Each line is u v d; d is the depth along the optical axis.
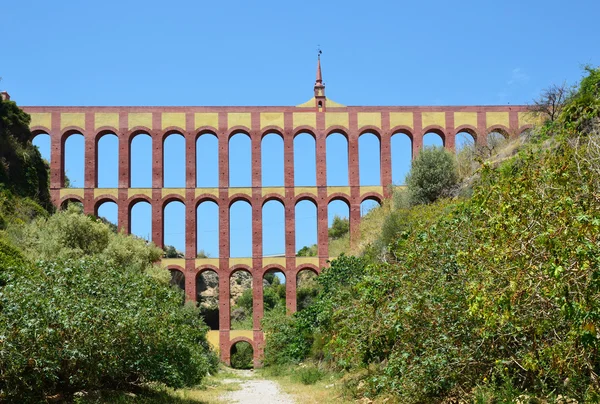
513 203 12.77
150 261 51.94
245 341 71.00
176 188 70.25
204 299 94.75
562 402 13.94
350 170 71.31
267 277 120.88
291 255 69.19
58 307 18.53
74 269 22.03
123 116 71.62
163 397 24.53
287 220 70.00
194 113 72.06
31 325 16.98
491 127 73.00
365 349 21.42
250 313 96.50
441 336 16.31
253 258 69.06
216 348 64.38
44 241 42.06
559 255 11.30
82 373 19.77
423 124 72.88
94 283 21.86
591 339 11.02
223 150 71.50
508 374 15.45
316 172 71.12
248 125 72.12
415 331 17.50
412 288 17.36
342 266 44.38
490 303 12.98
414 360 16.98
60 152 70.62
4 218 46.22
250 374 54.91
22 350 17.14
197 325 47.25
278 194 70.50
